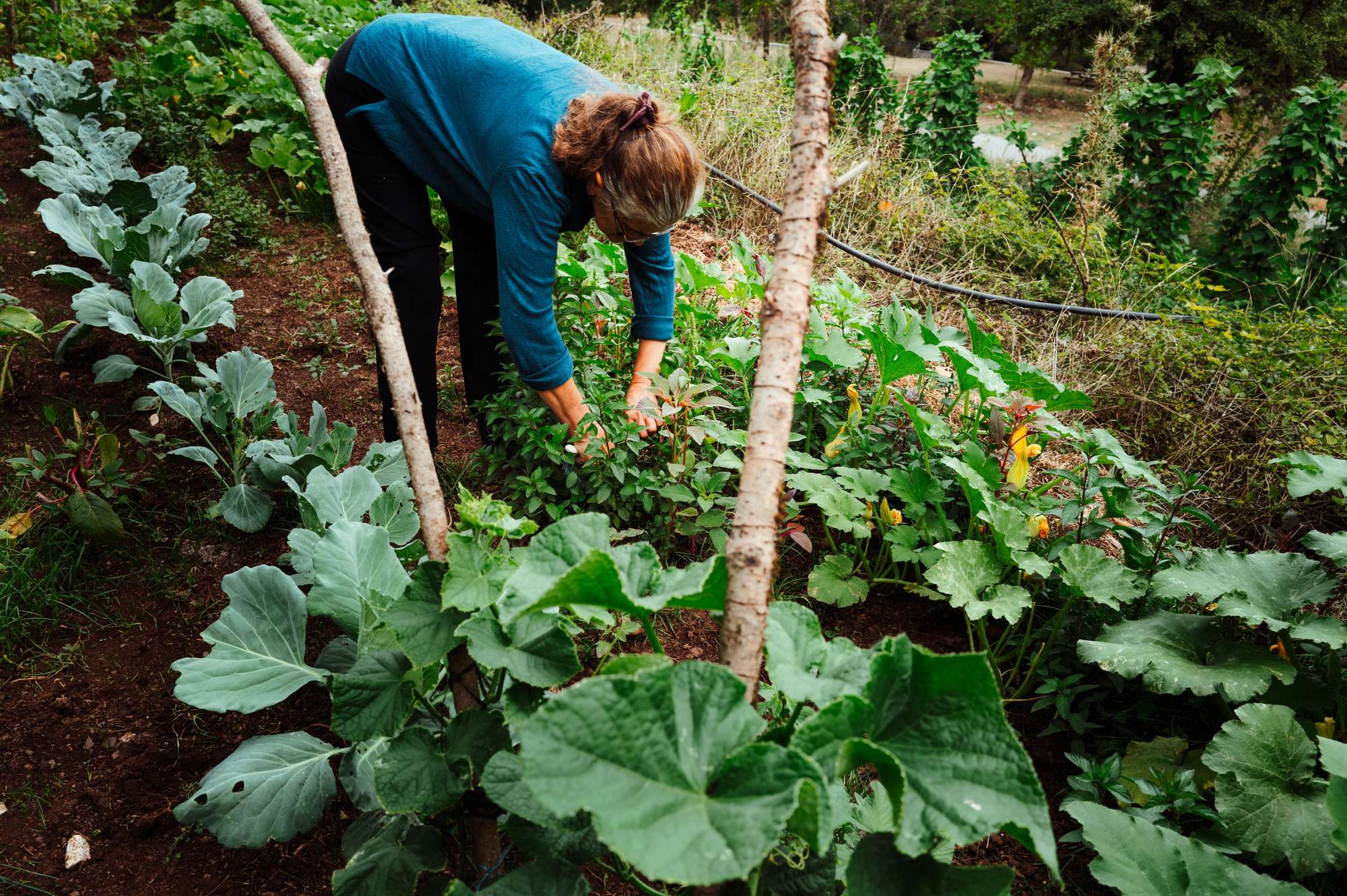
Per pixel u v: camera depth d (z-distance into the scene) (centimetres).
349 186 175
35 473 249
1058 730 227
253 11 177
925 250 545
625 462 254
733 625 111
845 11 2444
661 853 86
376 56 243
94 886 182
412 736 135
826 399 278
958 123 905
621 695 95
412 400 159
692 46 874
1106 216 619
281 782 167
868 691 107
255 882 185
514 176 218
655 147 210
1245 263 721
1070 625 246
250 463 285
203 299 311
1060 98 2519
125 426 310
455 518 276
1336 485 229
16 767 203
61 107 449
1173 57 1812
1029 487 300
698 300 358
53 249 397
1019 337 448
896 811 99
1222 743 191
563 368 242
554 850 126
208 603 249
